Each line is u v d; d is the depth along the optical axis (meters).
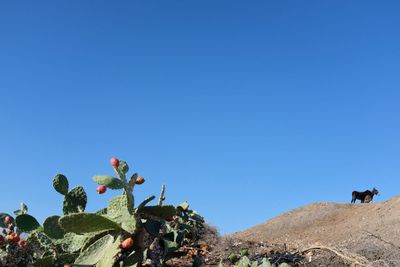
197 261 4.29
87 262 3.21
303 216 19.91
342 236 12.32
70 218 3.05
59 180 3.73
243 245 7.57
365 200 25.55
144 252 3.33
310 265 6.16
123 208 3.18
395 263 5.95
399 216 14.34
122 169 3.22
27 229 3.96
